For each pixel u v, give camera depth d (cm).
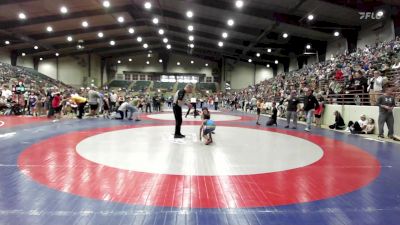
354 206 328
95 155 569
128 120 1378
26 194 346
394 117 938
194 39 3516
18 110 1622
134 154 586
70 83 4159
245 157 578
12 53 3359
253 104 2538
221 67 4812
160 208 313
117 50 4275
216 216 296
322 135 962
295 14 2030
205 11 2323
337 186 399
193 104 1795
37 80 3209
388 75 1236
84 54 4166
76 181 399
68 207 309
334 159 575
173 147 672
